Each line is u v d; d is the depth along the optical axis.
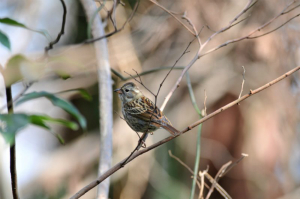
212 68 13.58
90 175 13.13
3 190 10.71
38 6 12.96
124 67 12.70
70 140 14.57
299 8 13.48
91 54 11.76
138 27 13.22
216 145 13.60
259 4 13.50
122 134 12.95
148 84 13.24
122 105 9.36
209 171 13.65
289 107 13.60
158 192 13.41
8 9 12.82
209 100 13.69
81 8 14.48
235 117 13.64
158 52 13.39
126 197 12.82
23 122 2.90
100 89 7.79
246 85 13.73
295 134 13.62
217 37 13.34
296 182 13.53
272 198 13.34
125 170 12.94
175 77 13.34
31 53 10.10
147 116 8.79
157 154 13.65
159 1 13.45
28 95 3.39
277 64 13.55
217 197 13.58
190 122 13.67
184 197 13.41
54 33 14.34
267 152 13.41
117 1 8.14
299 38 13.43
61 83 12.80
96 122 14.52
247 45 13.45
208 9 13.23
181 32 13.22
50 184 12.88
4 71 3.19
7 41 3.38
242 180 13.45
